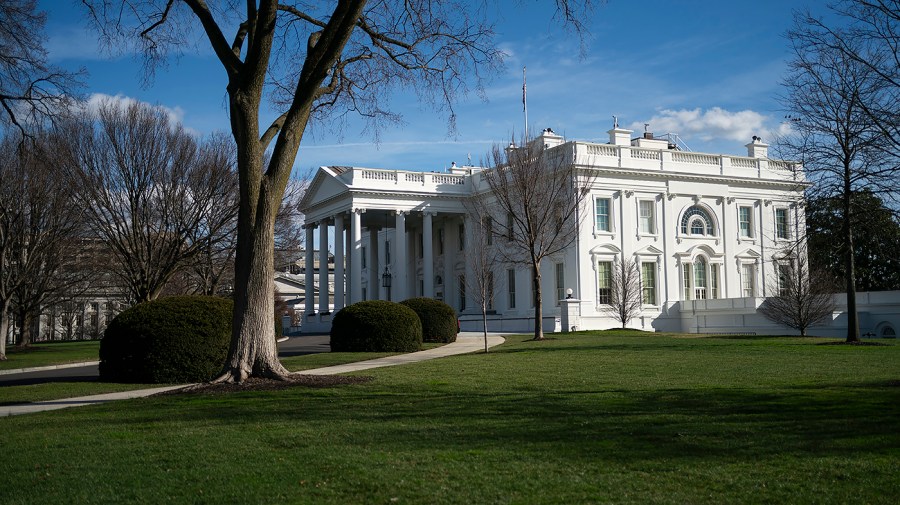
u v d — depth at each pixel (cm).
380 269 7538
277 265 5588
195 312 2045
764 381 1590
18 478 873
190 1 1755
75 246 4581
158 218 3912
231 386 1675
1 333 3712
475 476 816
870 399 1277
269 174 1758
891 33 2019
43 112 2470
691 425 1078
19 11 2234
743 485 768
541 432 1052
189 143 3909
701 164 5412
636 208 5153
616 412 1203
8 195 3656
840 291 4719
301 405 1397
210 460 932
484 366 2077
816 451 905
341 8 1666
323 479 823
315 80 1725
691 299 5184
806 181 3162
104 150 3675
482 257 4116
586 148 5044
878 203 2759
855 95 2136
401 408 1319
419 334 3017
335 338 2953
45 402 1633
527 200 3694
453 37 2022
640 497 731
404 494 755
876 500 716
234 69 1777
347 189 5784
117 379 2020
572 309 4619
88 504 757
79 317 7794
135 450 1012
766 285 5500
